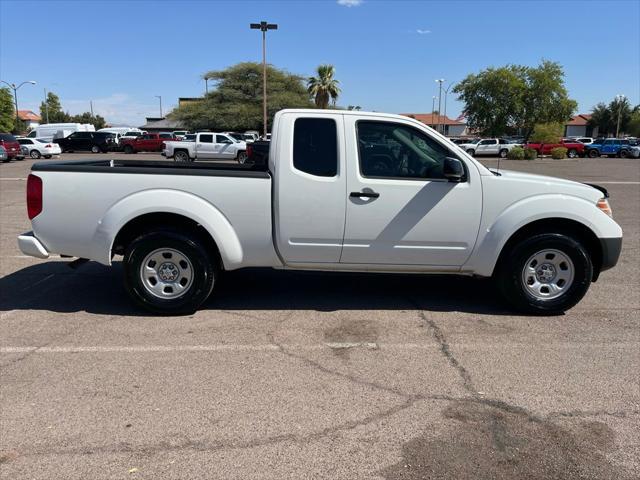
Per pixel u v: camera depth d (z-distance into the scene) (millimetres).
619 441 3141
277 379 3861
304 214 4906
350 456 2967
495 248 5039
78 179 4887
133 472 2805
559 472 2855
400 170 4980
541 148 44688
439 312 5348
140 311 5273
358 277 6578
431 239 5016
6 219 10695
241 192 4914
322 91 58188
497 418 3377
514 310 5414
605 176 24516
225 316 5168
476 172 4973
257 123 50625
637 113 90375
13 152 32438
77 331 4742
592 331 4879
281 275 6621
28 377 3848
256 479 2766
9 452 2957
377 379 3883
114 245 5141
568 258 5148
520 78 60562
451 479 2787
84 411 3391
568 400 3609
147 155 41375
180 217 5020
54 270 6777
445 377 3924
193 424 3258
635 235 9758
